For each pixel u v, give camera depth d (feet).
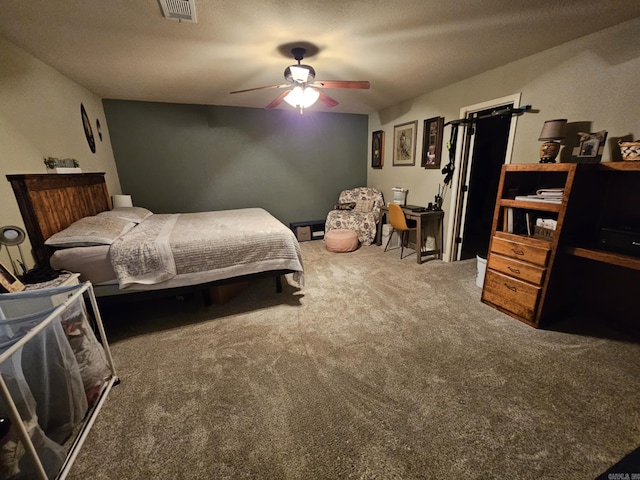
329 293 9.39
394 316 7.82
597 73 6.91
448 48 7.79
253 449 4.14
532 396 4.96
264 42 7.23
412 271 11.19
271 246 8.32
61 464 3.84
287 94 8.38
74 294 4.60
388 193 16.22
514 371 5.58
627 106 6.49
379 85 11.34
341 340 6.77
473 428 4.39
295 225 16.19
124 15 5.79
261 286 10.11
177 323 7.71
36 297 4.69
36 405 4.12
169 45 7.30
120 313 8.30
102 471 3.87
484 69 9.52
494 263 8.00
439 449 4.08
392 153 15.40
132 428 4.51
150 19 5.98
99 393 5.04
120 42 7.05
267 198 16.47
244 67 9.00
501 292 7.86
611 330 6.93
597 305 7.50
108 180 12.30
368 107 15.43
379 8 5.72
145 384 5.45
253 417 4.68
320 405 4.90
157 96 12.39
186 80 10.21
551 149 7.25
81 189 8.86
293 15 5.94
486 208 17.42
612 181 6.86
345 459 3.97
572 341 6.50
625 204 6.70
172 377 5.64
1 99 6.24
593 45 6.91
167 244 7.36
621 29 6.41
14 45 6.76
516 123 8.92
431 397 5.00
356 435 4.32
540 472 3.73
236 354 6.33
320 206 17.83
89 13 5.67
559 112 7.81
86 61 8.09
